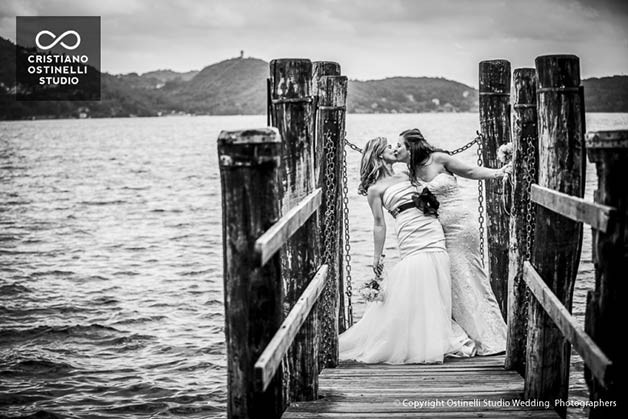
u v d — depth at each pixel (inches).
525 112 236.4
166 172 1945.1
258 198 150.3
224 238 152.0
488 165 325.1
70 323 471.8
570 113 192.7
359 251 682.8
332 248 267.1
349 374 254.2
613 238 152.6
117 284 595.5
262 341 157.2
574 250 196.1
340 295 320.2
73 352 414.3
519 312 247.0
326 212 264.5
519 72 234.8
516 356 250.1
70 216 1099.9
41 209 1198.3
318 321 220.8
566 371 208.4
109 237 873.5
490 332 287.1
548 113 194.1
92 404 336.5
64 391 352.5
